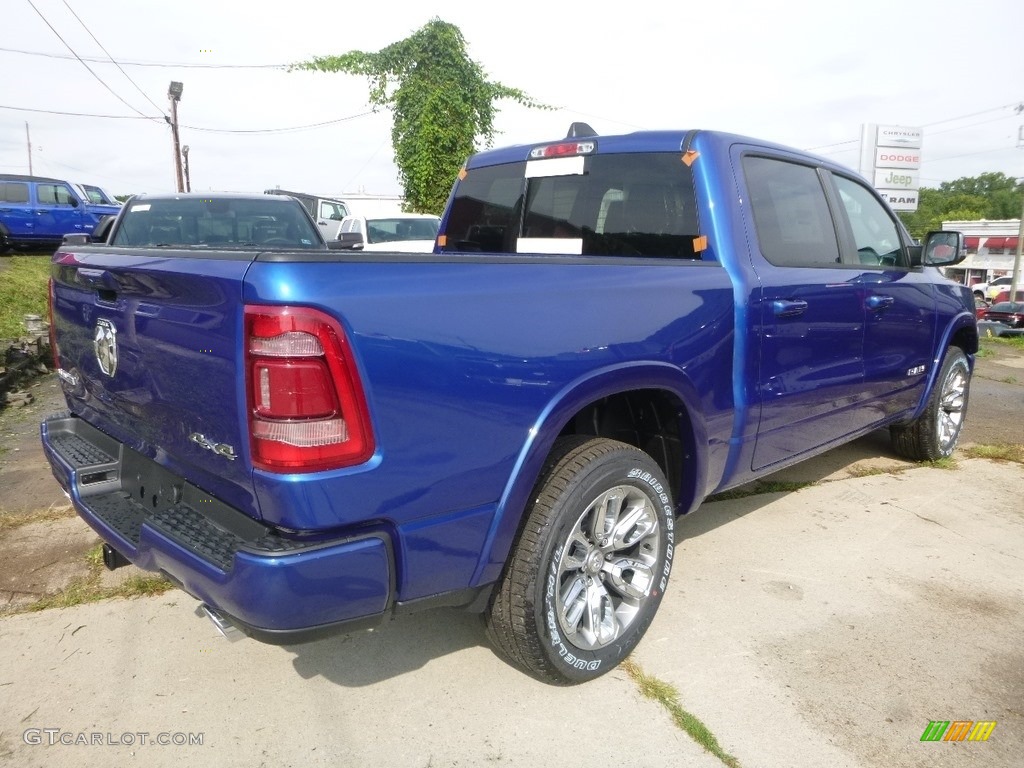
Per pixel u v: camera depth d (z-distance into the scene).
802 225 3.70
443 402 2.10
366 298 1.97
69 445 2.98
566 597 2.58
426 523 2.14
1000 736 2.43
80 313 2.79
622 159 3.54
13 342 8.59
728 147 3.35
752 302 3.16
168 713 2.51
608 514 2.70
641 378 2.65
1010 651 2.91
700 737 2.39
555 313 2.40
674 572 3.54
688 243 3.27
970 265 58.78
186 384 2.14
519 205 4.00
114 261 2.51
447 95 18.69
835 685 2.68
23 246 17.59
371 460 1.99
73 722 2.46
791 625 3.08
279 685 2.67
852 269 3.97
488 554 2.31
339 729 2.44
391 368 2.00
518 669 2.68
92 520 2.61
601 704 2.58
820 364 3.66
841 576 3.52
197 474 2.23
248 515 2.08
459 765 2.29
